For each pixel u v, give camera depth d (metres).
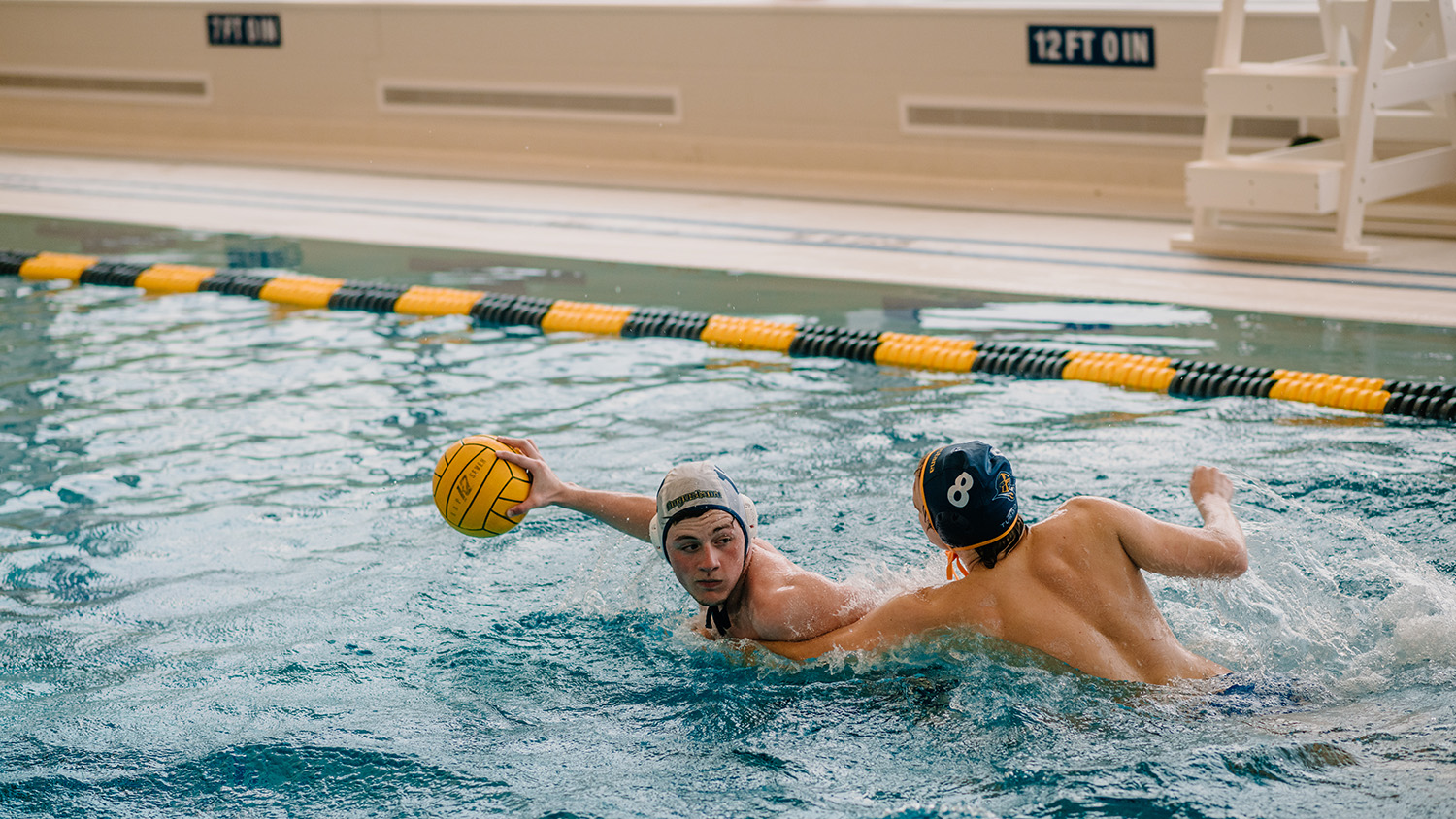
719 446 11.76
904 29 24.77
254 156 30.33
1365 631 7.74
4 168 29.25
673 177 26.73
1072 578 7.14
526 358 15.01
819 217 22.53
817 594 7.65
